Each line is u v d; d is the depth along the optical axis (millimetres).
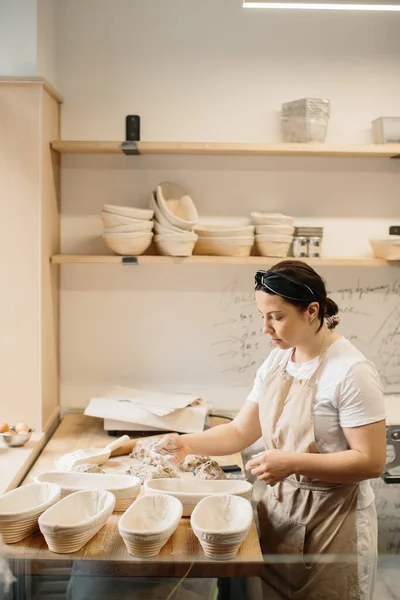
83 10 2811
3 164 2506
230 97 2867
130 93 2852
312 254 2779
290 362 1962
